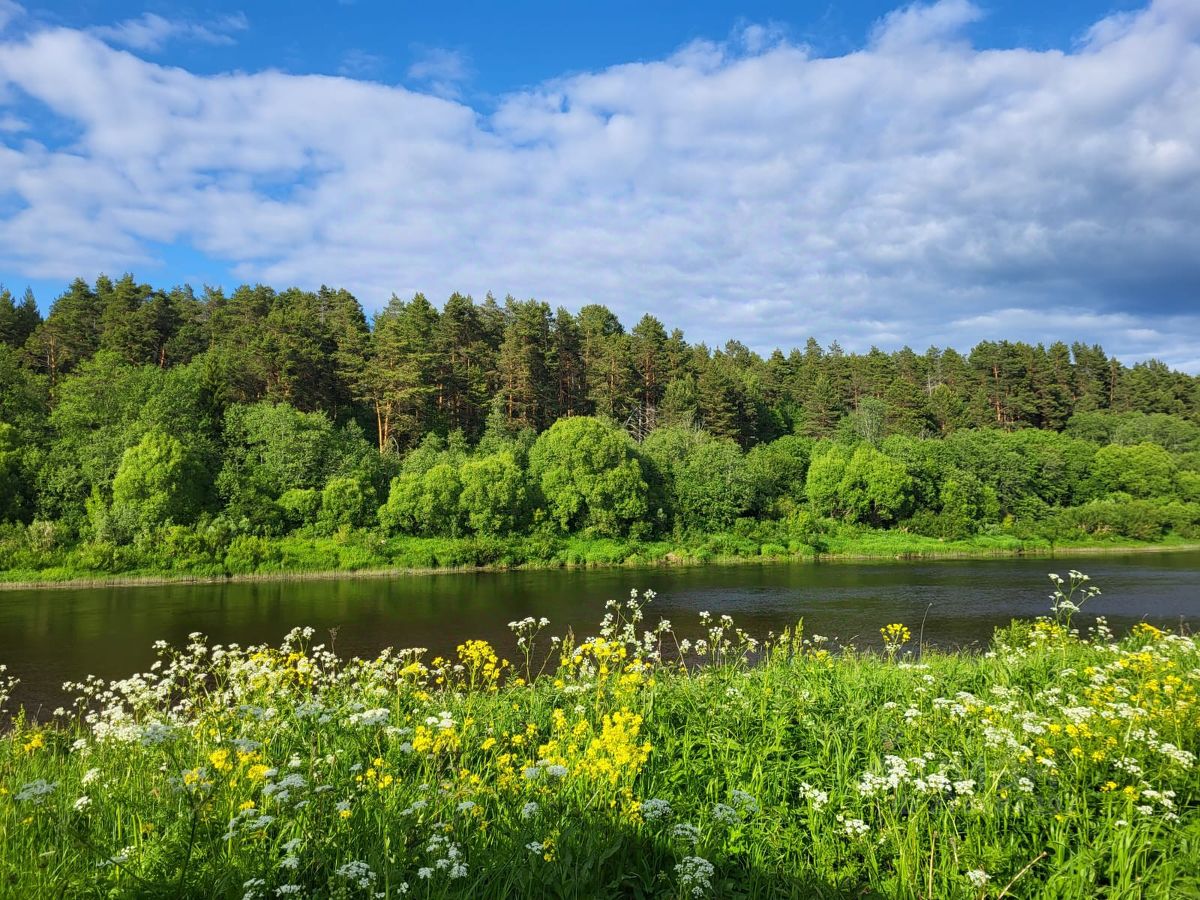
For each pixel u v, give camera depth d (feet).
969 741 22.80
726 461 233.35
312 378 244.83
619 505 209.87
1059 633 44.39
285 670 31.60
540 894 15.30
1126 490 285.43
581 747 23.27
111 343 240.12
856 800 19.86
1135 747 20.65
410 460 217.56
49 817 18.26
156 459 170.81
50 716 54.24
